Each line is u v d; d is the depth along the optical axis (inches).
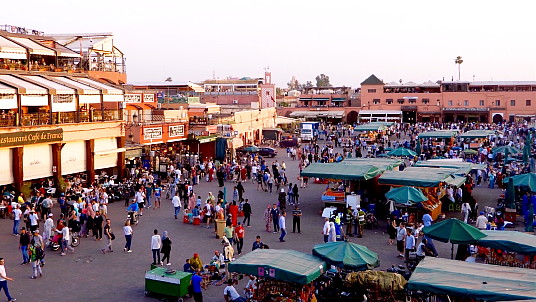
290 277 660.1
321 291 721.6
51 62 1681.8
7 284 796.6
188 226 1199.6
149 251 991.0
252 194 1592.0
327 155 2267.5
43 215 1196.5
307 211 1357.0
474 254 904.9
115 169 1691.7
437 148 2340.1
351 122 4820.4
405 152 1844.2
